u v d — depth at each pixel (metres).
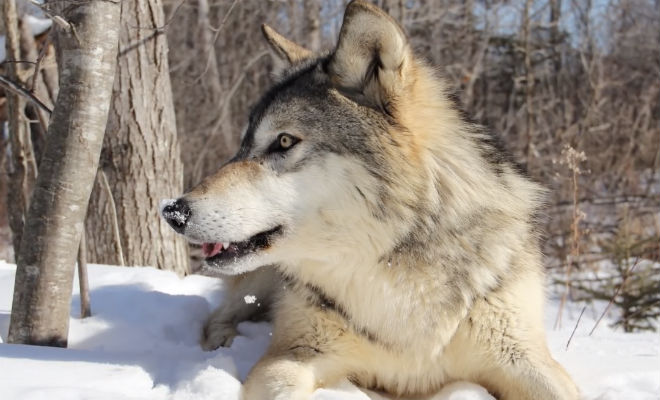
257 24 18.41
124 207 6.39
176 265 6.63
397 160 3.03
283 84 3.35
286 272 3.39
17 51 4.90
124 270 5.53
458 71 16.31
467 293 3.16
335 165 3.03
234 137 17.38
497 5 17.97
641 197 13.34
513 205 3.33
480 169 3.24
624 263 7.90
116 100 6.30
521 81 18.77
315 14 12.86
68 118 3.32
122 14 6.23
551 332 5.37
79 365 2.98
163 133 6.54
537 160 15.23
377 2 12.66
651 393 3.29
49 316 3.41
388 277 3.12
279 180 3.06
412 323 3.17
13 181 6.52
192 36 18.86
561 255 9.74
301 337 3.33
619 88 19.41
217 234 2.96
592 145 16.47
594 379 3.53
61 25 3.22
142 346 3.79
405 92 3.11
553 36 19.66
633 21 21.61
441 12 15.59
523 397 3.16
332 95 3.13
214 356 3.52
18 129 6.26
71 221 3.40
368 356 3.29
